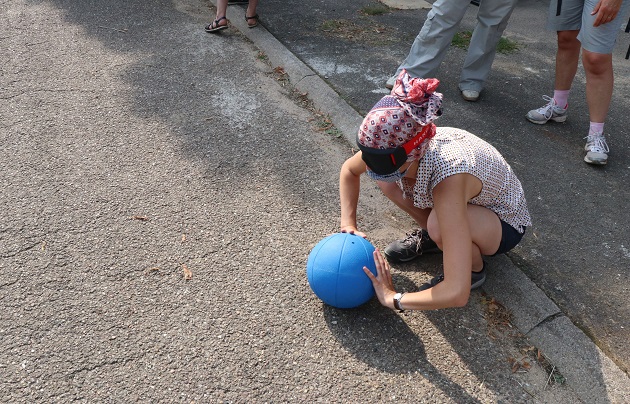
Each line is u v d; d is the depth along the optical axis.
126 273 2.94
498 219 2.78
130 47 5.09
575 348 2.72
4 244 3.03
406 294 2.61
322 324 2.76
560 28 4.12
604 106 3.96
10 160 3.62
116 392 2.39
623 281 3.12
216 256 3.09
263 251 3.15
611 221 3.54
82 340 2.58
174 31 5.43
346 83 4.76
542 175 3.89
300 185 3.65
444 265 2.46
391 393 2.49
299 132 4.16
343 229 2.94
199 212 3.37
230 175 3.68
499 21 4.45
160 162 3.73
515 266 3.11
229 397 2.41
